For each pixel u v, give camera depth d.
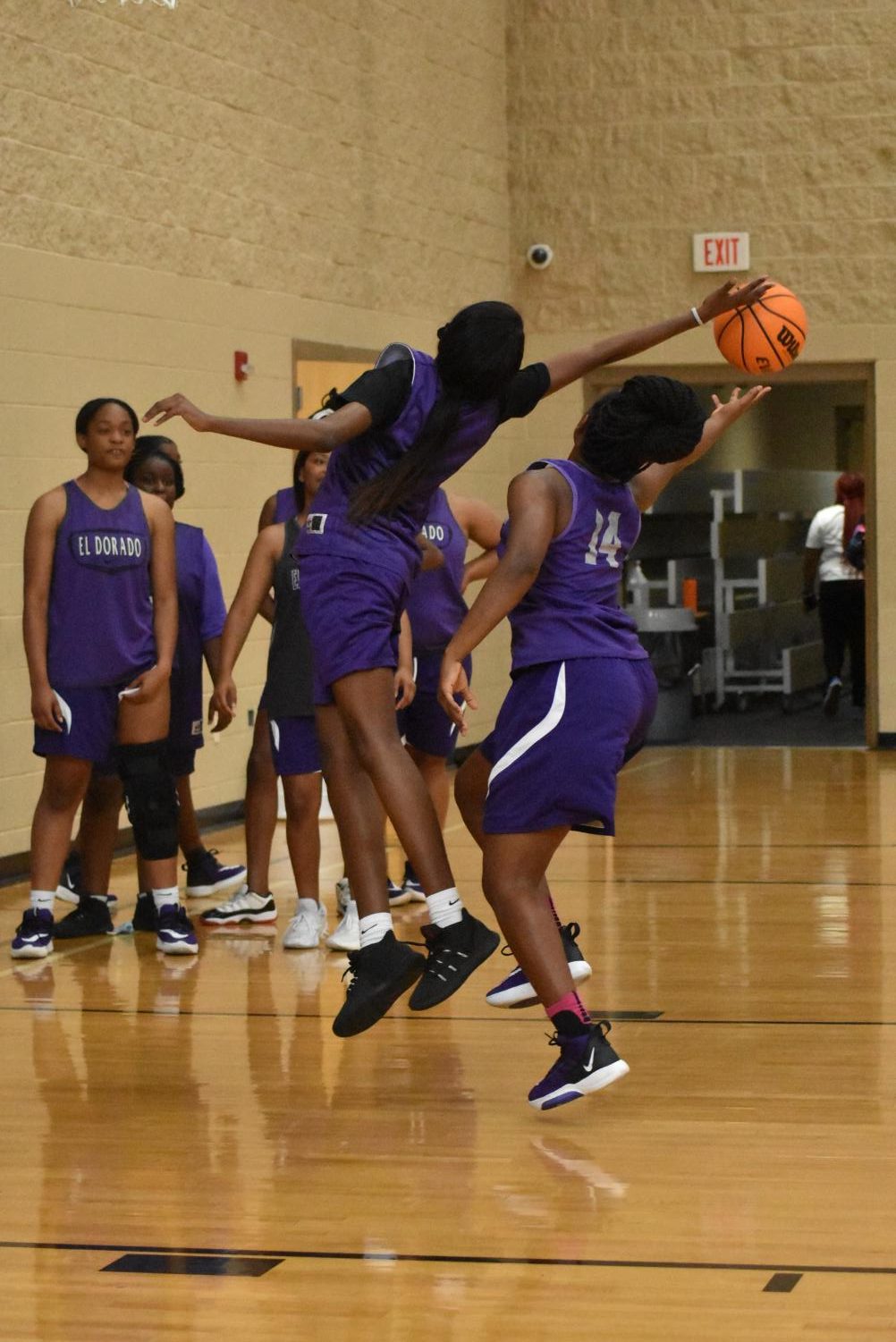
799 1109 5.48
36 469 10.47
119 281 11.17
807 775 14.33
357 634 5.18
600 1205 4.61
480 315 5.12
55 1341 3.81
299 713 8.10
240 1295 4.04
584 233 16.06
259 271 12.66
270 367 12.79
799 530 22.70
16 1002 7.13
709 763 15.38
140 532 7.94
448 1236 4.40
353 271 13.84
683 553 20.45
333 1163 5.02
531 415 16.31
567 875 9.89
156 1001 7.12
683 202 15.88
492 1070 6.02
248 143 12.49
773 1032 6.43
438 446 5.13
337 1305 3.97
